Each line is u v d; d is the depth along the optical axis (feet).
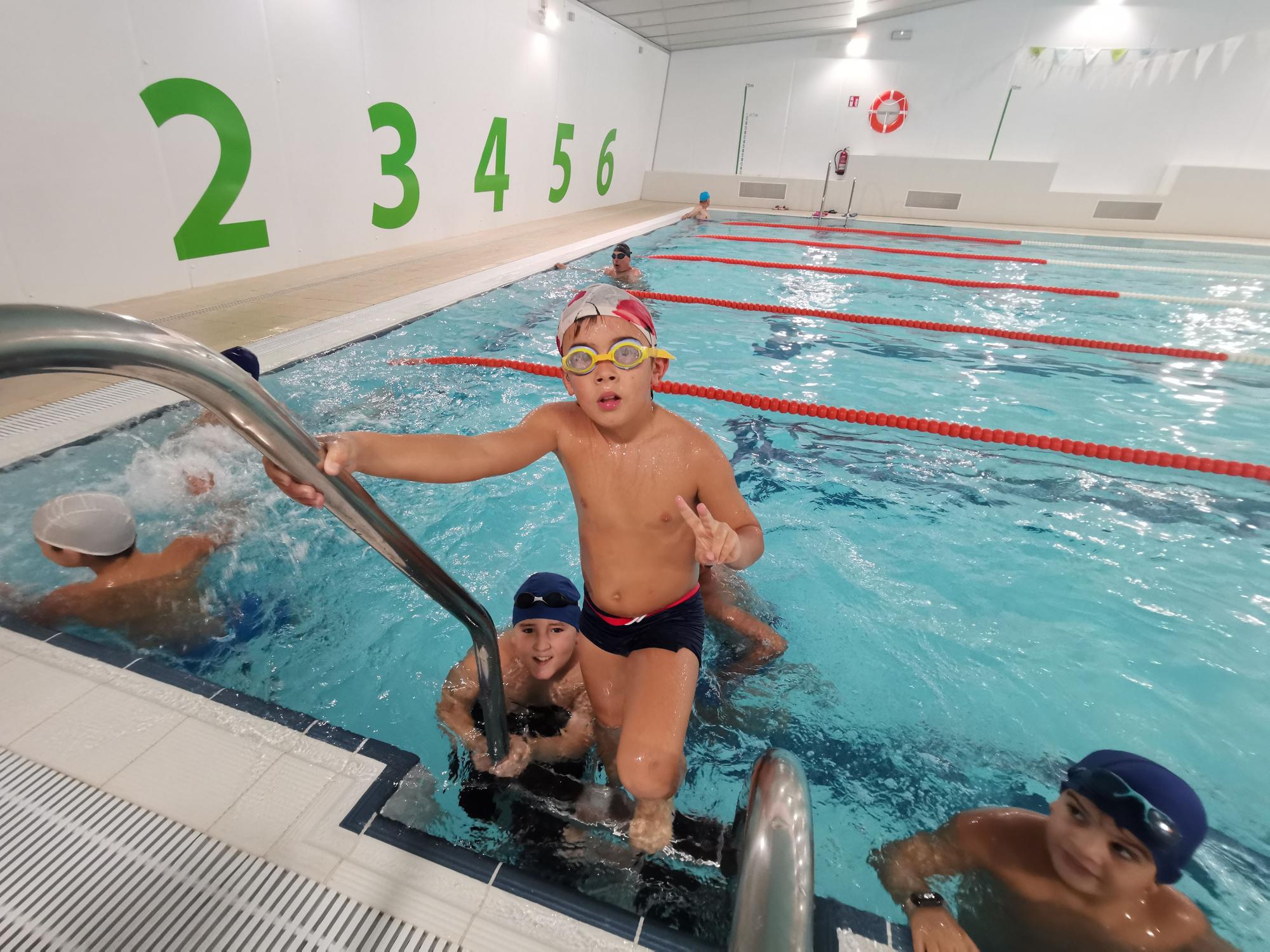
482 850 3.81
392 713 5.06
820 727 5.11
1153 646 6.10
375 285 17.52
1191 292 22.24
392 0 20.56
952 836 4.13
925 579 7.01
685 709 4.19
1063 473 9.54
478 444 3.86
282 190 18.28
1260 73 34.94
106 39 13.26
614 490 4.37
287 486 2.60
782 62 42.63
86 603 5.82
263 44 16.72
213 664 5.46
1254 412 11.84
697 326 16.56
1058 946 3.48
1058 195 38.29
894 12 38.83
